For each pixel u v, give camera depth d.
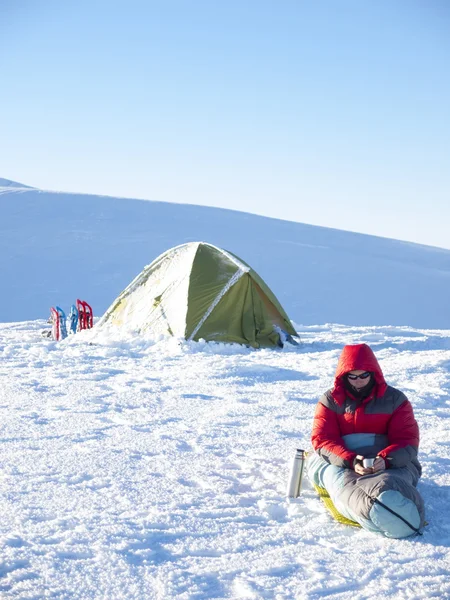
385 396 4.84
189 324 13.23
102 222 72.50
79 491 4.93
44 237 64.06
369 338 15.66
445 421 7.41
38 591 3.46
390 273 69.75
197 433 6.79
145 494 4.93
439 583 3.70
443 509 4.79
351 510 4.38
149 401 8.37
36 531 4.18
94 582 3.59
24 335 15.56
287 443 6.43
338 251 76.19
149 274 14.84
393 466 4.59
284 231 82.94
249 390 9.16
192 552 4.03
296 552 4.06
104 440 6.43
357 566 3.88
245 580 3.67
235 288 13.62
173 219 79.00
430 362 11.12
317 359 11.88
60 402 8.23
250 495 5.01
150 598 3.46
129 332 13.85
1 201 74.75
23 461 5.66
